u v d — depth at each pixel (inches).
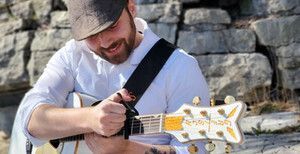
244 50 348.8
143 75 172.2
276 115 319.0
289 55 341.4
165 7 356.8
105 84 177.8
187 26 354.9
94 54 178.1
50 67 183.9
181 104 168.6
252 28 349.1
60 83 180.5
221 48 350.6
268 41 345.7
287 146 281.6
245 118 318.3
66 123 166.7
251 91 342.3
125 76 174.6
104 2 160.7
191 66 171.0
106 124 156.4
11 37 394.0
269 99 340.8
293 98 337.4
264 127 305.1
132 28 167.0
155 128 160.7
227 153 146.7
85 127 163.0
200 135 150.3
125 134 164.6
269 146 284.7
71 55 181.8
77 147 180.5
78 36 164.2
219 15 350.6
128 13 165.0
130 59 173.9
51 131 170.6
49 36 383.9
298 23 341.7
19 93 400.2
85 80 180.2
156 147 167.3
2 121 398.0
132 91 172.1
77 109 166.7
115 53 168.4
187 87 169.2
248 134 303.1
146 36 175.3
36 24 393.7
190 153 158.7
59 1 390.9
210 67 349.4
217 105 148.8
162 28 356.8
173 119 157.0
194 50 352.2
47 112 171.8
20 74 389.4
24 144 202.8
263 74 342.6
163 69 171.5
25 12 394.9
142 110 171.0
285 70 342.3
